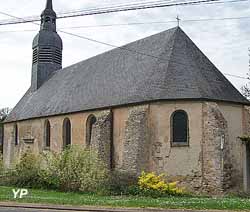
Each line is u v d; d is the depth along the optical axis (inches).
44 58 1700.3
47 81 1664.6
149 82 1064.8
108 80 1250.6
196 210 571.8
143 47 1224.8
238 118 1045.2
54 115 1363.2
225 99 1017.5
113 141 1115.9
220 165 954.1
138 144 1003.9
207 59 1117.7
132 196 839.1
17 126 1642.5
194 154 976.9
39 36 1701.5
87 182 915.4
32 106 1584.6
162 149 998.4
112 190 887.7
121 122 1096.2
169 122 998.4
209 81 1041.5
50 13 1706.4
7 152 1695.4
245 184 1010.7
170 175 987.9
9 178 1067.3
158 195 856.3
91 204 638.5
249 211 561.9
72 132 1279.5
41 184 992.2
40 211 557.6
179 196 883.4
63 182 951.0
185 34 1144.2
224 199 753.0
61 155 1002.7
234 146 1024.2
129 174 976.9
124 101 1083.9
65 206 614.5
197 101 987.3
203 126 979.3
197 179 969.5
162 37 1179.3
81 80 1402.6
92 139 1120.2
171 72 1044.5
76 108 1264.8
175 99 992.2
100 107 1157.7
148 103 1022.4
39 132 1467.8
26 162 1104.8
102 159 1095.0
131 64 1213.1
